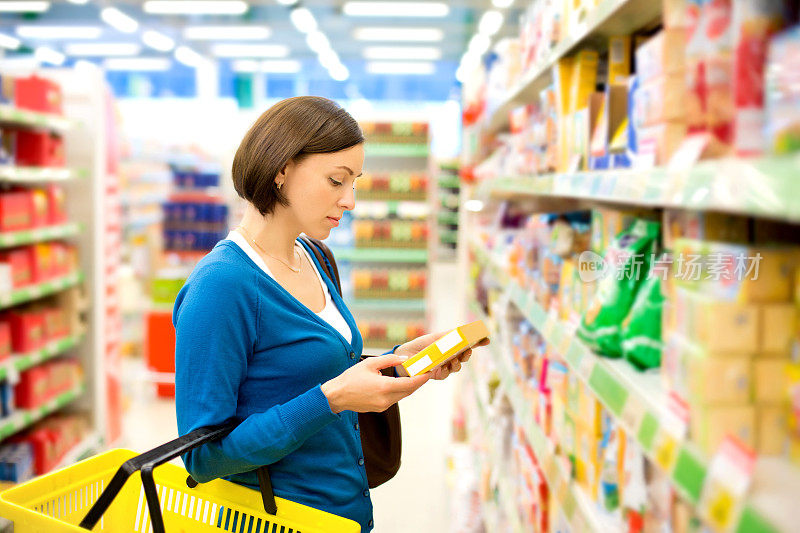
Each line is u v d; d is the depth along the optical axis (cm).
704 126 93
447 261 1680
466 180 401
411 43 1269
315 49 1292
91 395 415
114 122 431
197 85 1594
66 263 390
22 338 345
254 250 143
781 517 62
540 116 199
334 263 175
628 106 120
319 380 143
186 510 150
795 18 76
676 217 113
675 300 95
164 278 557
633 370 113
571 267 156
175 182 734
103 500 116
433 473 394
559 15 173
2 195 326
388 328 682
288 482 144
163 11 988
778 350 81
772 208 62
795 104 67
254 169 138
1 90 329
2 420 335
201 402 129
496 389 291
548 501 185
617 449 126
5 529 183
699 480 77
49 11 1038
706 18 90
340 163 140
